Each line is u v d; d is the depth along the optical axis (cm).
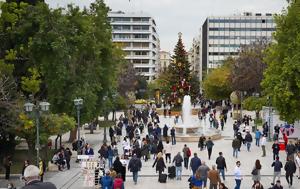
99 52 4581
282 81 3722
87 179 2739
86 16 4662
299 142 3738
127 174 3212
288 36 3725
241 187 2767
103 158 3119
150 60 19550
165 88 11300
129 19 19412
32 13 4109
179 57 9600
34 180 657
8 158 3006
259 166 2483
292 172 2738
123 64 8112
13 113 3098
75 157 3981
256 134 4641
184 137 5103
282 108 3816
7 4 4066
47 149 3697
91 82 4541
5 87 3212
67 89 4331
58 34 4075
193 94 10888
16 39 4162
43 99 4112
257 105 6344
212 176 2361
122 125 5978
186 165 3375
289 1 3831
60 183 2909
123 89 8669
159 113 9494
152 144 3903
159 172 2934
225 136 5559
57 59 4084
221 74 10419
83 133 5916
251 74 7788
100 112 5009
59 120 3503
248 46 9106
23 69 4122
